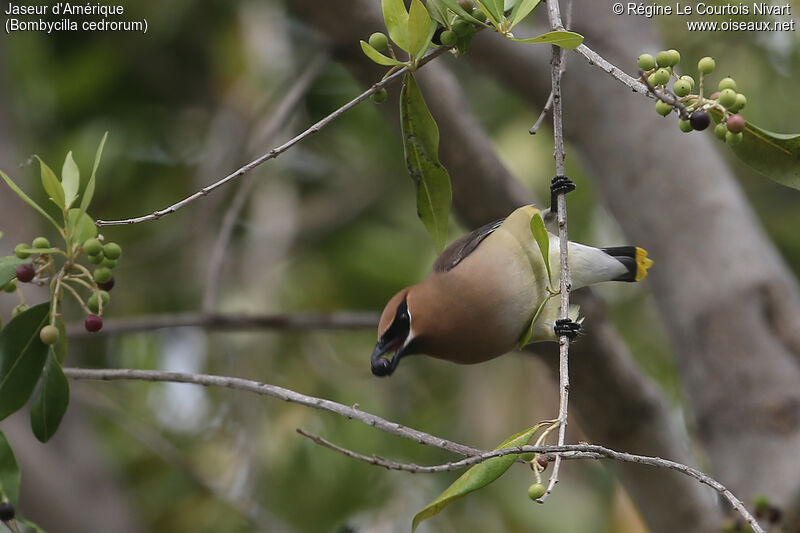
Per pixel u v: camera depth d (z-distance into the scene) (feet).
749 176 47.09
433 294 25.91
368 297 45.44
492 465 15.58
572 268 26.78
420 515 15.53
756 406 29.40
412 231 46.24
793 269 45.80
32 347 18.47
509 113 44.60
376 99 18.62
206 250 45.98
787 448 28.81
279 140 44.65
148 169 46.80
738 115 16.94
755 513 27.68
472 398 42.63
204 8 45.52
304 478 40.50
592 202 42.91
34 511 32.42
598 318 29.71
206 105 47.03
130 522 33.60
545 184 42.86
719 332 30.19
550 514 39.73
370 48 18.02
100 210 45.91
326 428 41.32
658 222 31.24
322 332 43.96
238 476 41.78
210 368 44.57
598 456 15.58
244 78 45.65
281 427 41.57
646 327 45.29
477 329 25.49
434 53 18.51
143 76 46.57
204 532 40.52
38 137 44.50
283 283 44.86
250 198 45.70
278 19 46.24
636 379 30.45
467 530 40.52
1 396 18.33
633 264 27.35
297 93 29.73
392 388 44.29
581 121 31.81
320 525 39.73
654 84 17.07
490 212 29.45
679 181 31.19
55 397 18.51
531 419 41.47
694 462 35.40
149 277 46.37
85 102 46.11
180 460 37.47
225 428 42.80
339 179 47.19
